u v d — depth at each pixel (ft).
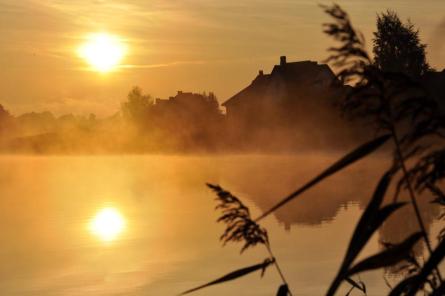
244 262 84.28
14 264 94.07
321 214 133.28
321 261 79.77
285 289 8.68
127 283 78.79
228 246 96.99
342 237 101.40
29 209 171.12
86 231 127.75
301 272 72.49
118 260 94.99
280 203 7.46
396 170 6.84
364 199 157.89
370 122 6.89
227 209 7.66
